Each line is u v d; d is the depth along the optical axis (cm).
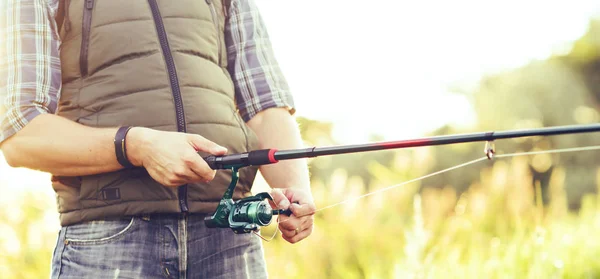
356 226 531
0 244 458
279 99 229
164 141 184
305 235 217
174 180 185
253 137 217
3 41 194
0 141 193
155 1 203
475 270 438
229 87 215
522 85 1789
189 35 205
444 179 1631
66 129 189
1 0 197
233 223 191
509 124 1730
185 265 196
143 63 197
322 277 495
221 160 191
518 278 436
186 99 199
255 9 236
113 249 190
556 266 442
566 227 562
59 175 194
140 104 195
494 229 538
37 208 489
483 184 598
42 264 454
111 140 186
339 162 1392
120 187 191
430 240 472
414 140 175
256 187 482
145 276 191
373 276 460
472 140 170
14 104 191
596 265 477
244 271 205
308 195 217
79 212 193
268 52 234
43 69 194
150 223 193
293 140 228
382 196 579
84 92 196
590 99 1831
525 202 538
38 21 196
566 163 1731
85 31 198
